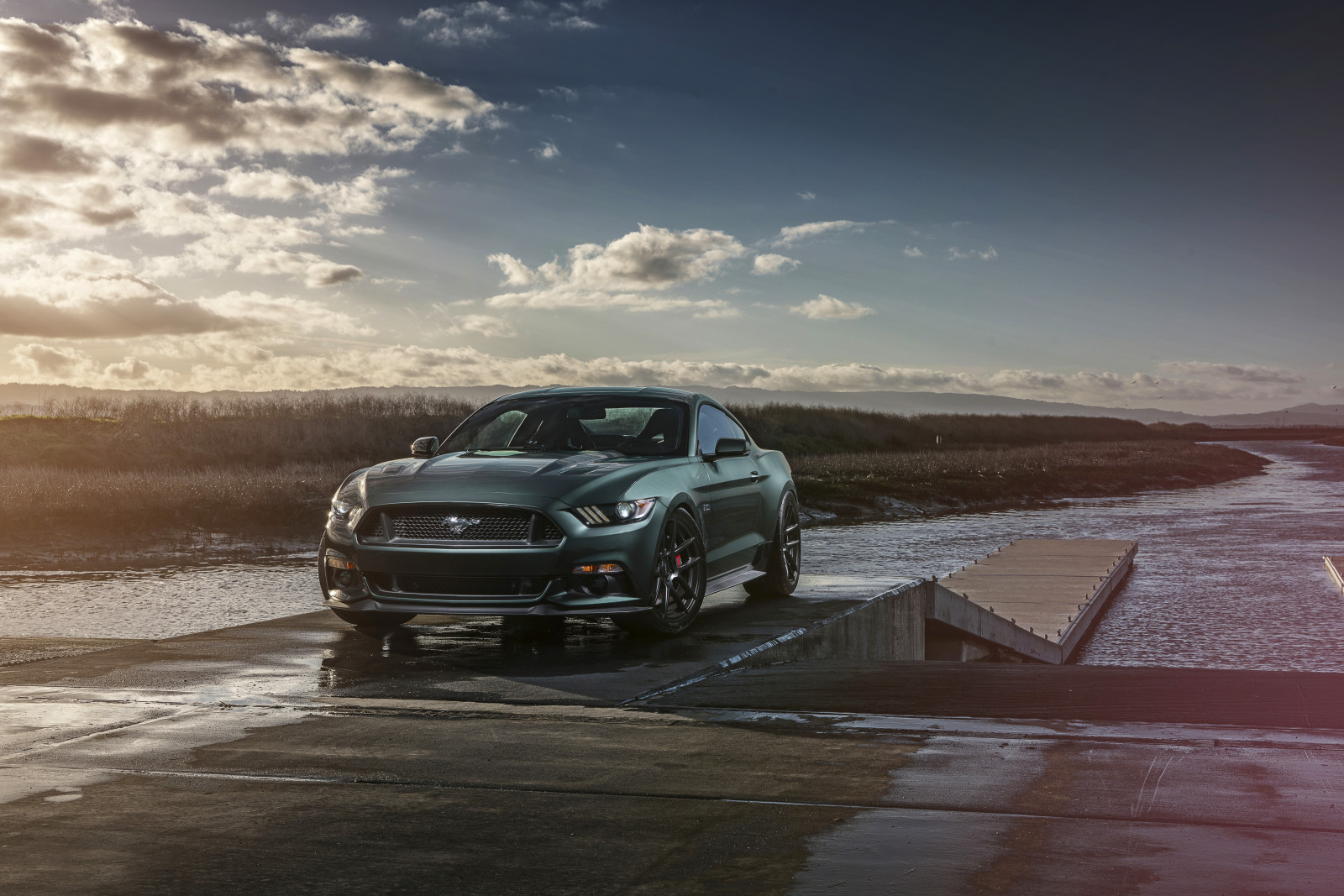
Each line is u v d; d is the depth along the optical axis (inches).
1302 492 1825.8
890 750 170.6
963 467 1843.0
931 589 389.1
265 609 511.8
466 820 137.1
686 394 305.3
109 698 205.2
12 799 145.6
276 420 1636.3
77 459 1286.9
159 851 125.7
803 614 302.8
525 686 213.9
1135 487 1895.9
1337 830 131.2
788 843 128.3
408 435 1648.6
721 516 289.7
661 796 147.3
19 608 514.3
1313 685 217.3
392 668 231.5
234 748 171.2
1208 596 681.0
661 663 234.2
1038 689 213.8
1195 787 149.2
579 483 248.1
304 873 119.0
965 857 122.8
